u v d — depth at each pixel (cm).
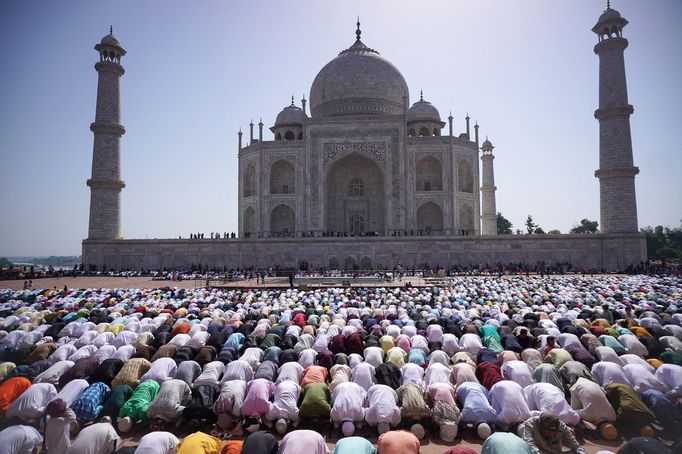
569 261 6988
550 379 1488
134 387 1511
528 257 7044
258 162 8619
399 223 8375
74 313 2675
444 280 5481
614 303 3061
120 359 1775
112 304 3262
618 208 6906
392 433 1072
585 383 1363
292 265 7112
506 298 3488
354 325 2323
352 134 8531
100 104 7538
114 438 1110
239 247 7169
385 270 6512
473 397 1349
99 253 7306
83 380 1477
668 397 1423
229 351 1811
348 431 1281
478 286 4484
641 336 2042
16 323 2545
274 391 1434
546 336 2005
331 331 2180
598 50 7169
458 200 8594
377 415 1315
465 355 1761
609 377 1476
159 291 4022
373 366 1672
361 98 9481
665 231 12938
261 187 8575
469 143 8812
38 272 6938
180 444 1059
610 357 1686
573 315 2595
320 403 1354
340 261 7081
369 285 4906
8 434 1073
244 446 1031
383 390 1383
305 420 1357
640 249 6788
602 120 7088
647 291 3844
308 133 8562
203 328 2245
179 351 1803
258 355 1773
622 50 7025
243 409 1366
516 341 1977
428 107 9425
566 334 1958
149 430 1359
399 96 9731
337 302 3278
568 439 1120
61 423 1151
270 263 7131
